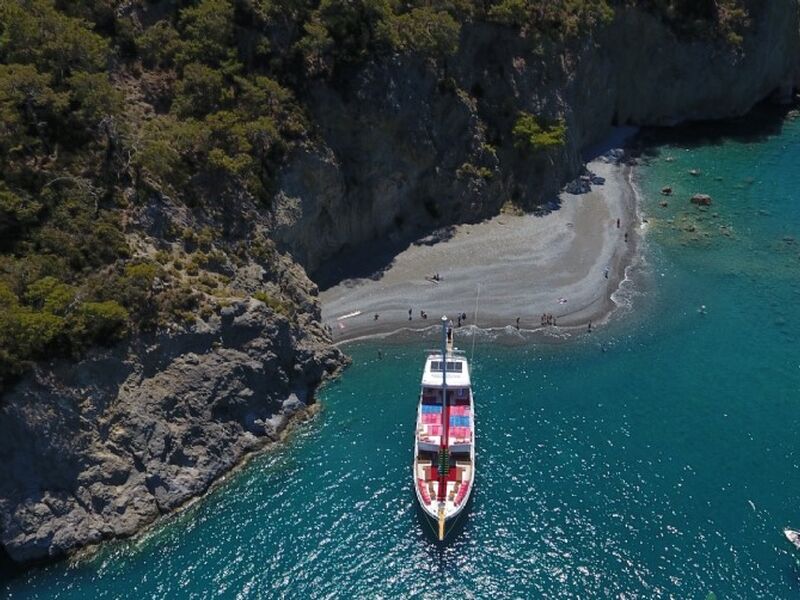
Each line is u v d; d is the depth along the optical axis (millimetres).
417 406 77250
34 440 62500
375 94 92375
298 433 74938
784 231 102875
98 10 84750
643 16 120688
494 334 86312
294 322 80688
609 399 77875
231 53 87562
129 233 73938
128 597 60906
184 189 79500
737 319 88250
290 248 89125
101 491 65188
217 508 67750
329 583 61781
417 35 95188
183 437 68875
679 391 78625
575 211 105812
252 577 62281
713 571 61531
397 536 65062
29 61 75938
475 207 102188
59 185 71688
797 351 83562
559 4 110188
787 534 63906
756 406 76562
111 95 76375
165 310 70188
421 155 97000
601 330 86938
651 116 128625
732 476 69188
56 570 62844
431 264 95875
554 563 62625
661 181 113938
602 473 69875
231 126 83688
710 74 126250
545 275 94312
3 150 70562
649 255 98375
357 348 84750
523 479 69500
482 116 104625
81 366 65000
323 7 91438
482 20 104125
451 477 67188
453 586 61312
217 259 77500
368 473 70562
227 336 72750
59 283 66375
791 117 131750
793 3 131375
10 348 61625
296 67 91125
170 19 88562
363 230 97688
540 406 77188
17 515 62156
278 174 86812
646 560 62531
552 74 109438
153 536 65438
